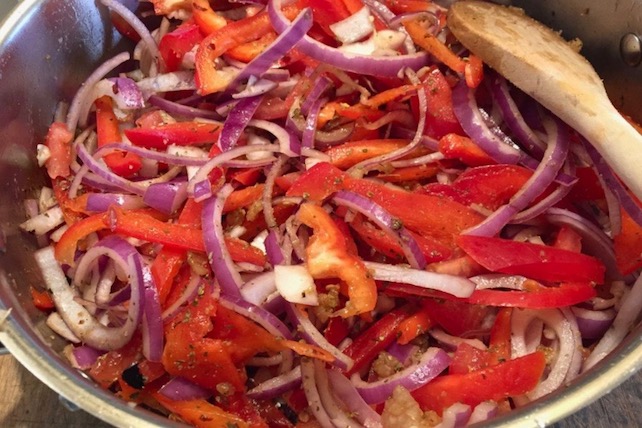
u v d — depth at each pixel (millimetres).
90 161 314
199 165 308
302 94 321
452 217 292
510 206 295
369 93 323
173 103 337
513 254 281
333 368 271
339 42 338
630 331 271
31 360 235
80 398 226
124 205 306
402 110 325
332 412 266
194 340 261
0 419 297
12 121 308
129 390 269
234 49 330
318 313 276
